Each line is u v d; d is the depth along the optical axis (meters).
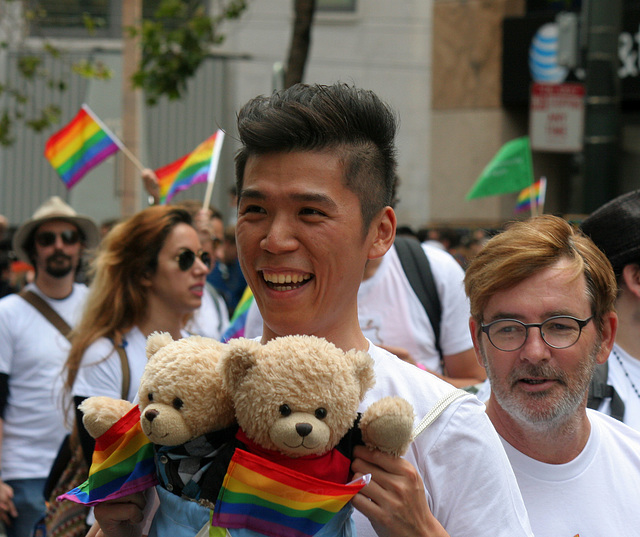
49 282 5.32
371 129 1.99
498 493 1.96
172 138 17.81
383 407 1.73
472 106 15.12
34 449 5.07
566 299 2.51
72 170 6.86
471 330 2.79
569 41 9.17
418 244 4.49
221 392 1.75
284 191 1.90
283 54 17.62
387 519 1.78
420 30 17.50
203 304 5.98
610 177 8.35
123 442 1.89
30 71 13.72
